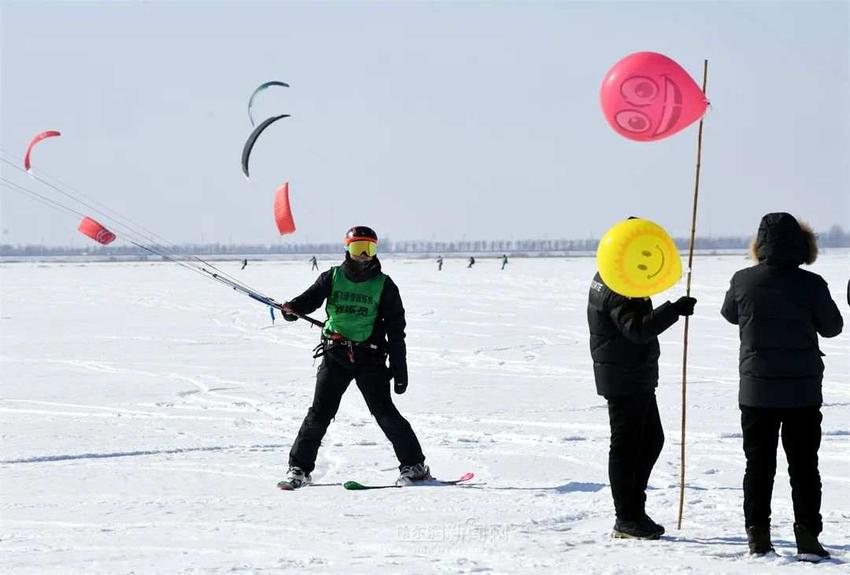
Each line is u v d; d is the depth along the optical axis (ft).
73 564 24.54
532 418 52.44
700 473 36.99
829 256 482.28
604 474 37.47
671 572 23.54
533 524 29.32
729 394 60.90
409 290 204.74
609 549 25.94
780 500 32.58
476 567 23.95
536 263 460.14
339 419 51.93
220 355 89.86
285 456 41.75
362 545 26.61
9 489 34.76
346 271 37.14
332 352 36.45
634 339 26.86
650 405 27.71
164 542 27.07
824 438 44.86
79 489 34.81
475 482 36.29
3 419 52.75
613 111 28.84
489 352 90.27
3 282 278.26
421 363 81.92
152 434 47.24
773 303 25.62
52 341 104.32
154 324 127.44
